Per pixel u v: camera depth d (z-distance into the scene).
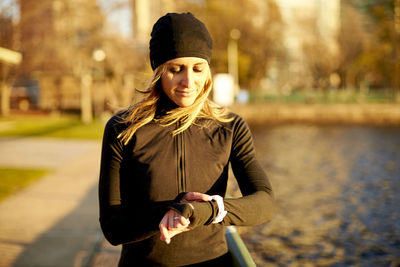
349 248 5.77
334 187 9.63
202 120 1.19
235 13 42.34
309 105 40.03
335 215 7.28
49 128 19.97
